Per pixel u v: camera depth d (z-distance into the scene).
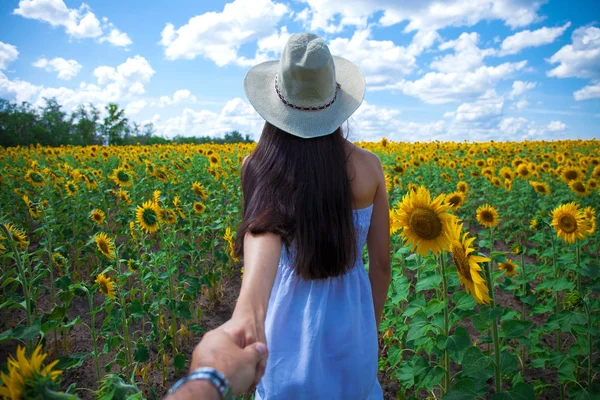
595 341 2.90
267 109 1.38
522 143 21.41
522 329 2.03
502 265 3.96
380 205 1.55
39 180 6.89
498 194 8.38
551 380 3.39
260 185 1.29
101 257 4.64
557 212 3.62
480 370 1.99
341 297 1.48
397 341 3.68
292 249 1.41
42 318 2.85
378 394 1.66
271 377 1.43
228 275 5.38
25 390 0.80
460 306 2.18
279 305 1.47
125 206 6.84
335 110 1.38
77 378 3.58
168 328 4.10
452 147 16.80
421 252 2.08
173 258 4.02
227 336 0.76
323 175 1.29
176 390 0.62
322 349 1.45
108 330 3.24
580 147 18.88
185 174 8.41
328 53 1.34
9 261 5.52
